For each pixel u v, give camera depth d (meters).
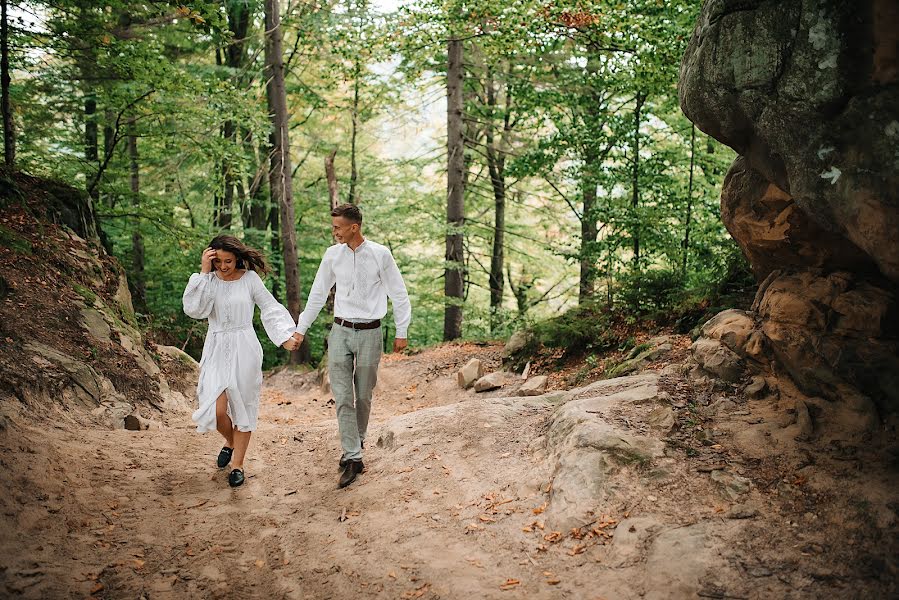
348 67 13.60
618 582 2.88
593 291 8.63
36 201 7.85
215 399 4.45
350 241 4.62
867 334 3.73
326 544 3.57
